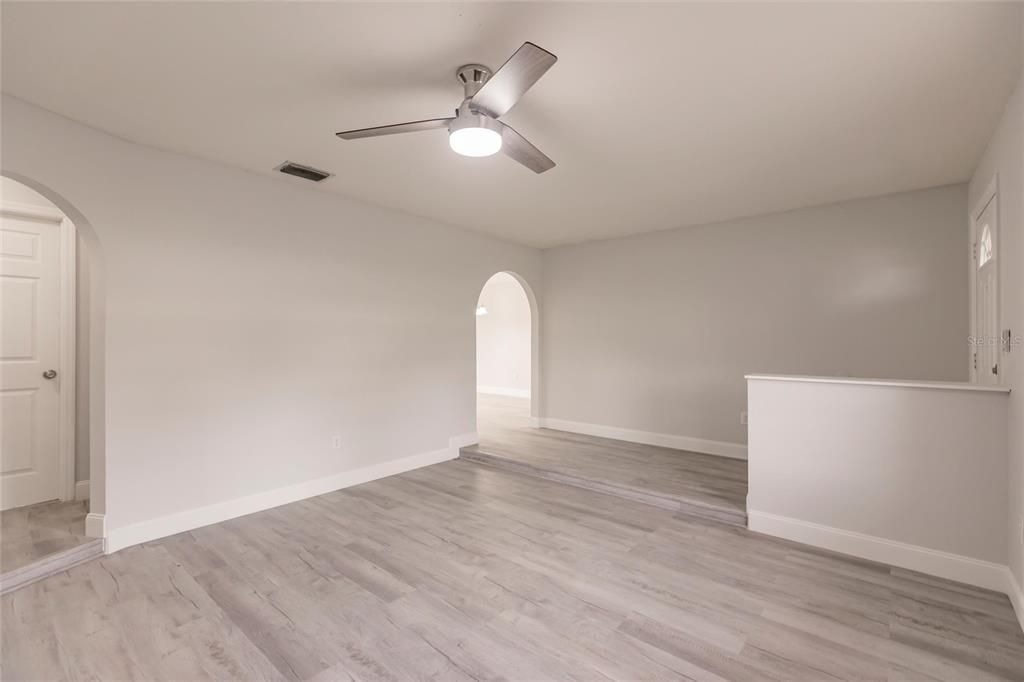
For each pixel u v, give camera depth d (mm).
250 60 2117
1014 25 1839
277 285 3586
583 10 1778
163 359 3000
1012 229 2369
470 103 2045
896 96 2393
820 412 2891
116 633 2027
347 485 4023
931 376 3773
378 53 2068
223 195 3295
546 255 6316
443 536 3025
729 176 3535
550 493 3895
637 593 2352
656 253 5316
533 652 1913
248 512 3385
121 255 2830
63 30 1896
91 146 2713
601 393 5766
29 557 2510
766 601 2283
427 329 4738
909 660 1869
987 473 2416
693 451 4992
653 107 2516
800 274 4395
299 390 3709
